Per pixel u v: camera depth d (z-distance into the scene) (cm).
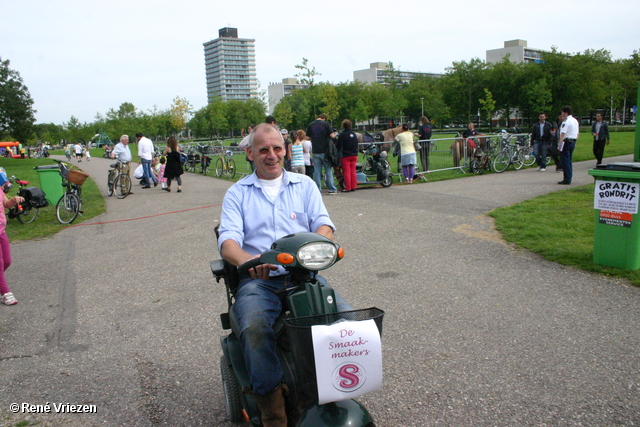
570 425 286
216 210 1102
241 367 263
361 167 1379
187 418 318
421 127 1500
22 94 5347
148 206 1235
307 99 6581
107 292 582
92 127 9594
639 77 7988
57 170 1291
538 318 436
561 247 627
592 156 1903
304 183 297
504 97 7650
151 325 474
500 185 1234
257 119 8412
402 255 654
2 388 366
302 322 211
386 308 478
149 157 1659
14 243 894
